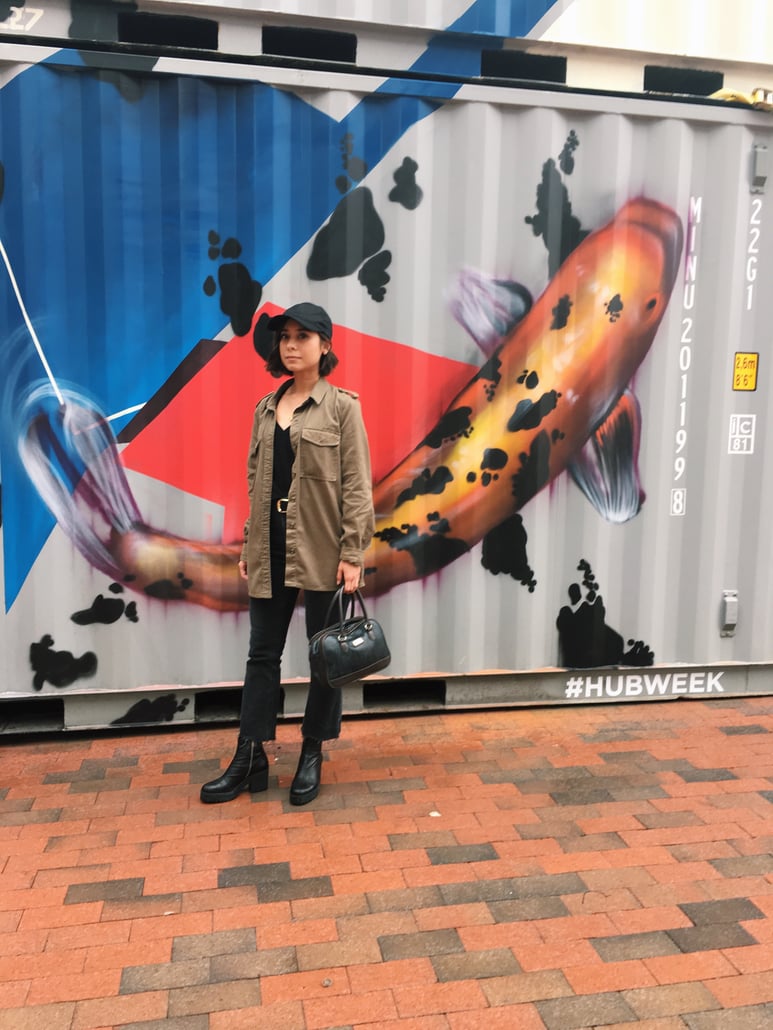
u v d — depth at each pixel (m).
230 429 3.70
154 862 2.78
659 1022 2.12
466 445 3.89
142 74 3.43
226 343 3.65
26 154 3.39
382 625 3.94
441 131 3.68
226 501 3.74
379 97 3.61
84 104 3.41
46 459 3.58
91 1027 2.07
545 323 3.88
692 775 3.48
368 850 2.88
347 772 3.47
